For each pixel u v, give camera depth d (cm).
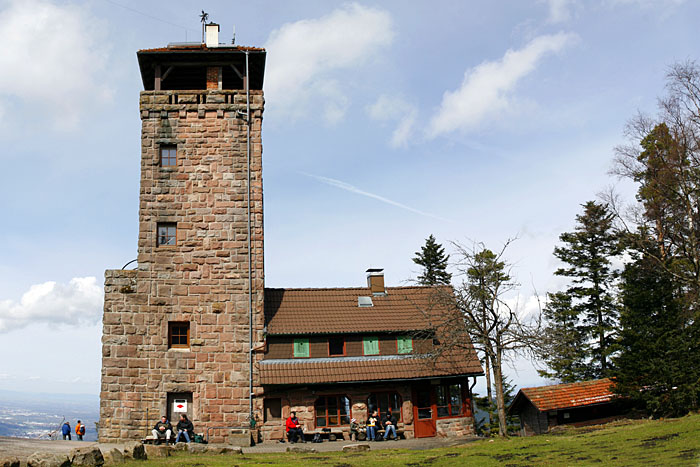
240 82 3312
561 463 1638
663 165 3406
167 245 2856
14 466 1544
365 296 3316
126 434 2652
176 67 3166
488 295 2594
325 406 2845
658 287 2770
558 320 4147
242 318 2825
